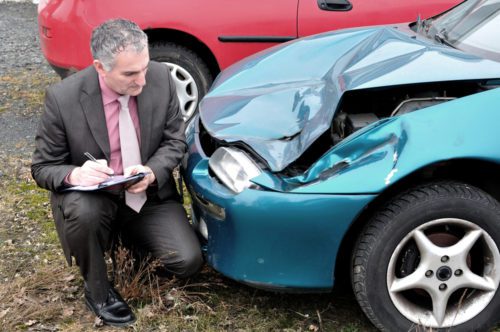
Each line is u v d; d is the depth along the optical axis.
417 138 2.41
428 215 2.45
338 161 2.49
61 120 2.63
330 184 2.43
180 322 2.78
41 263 3.23
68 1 4.54
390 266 2.50
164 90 2.77
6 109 5.38
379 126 2.50
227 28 4.51
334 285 2.76
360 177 2.41
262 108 2.93
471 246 2.50
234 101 3.10
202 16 4.48
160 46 4.62
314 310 2.88
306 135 2.63
